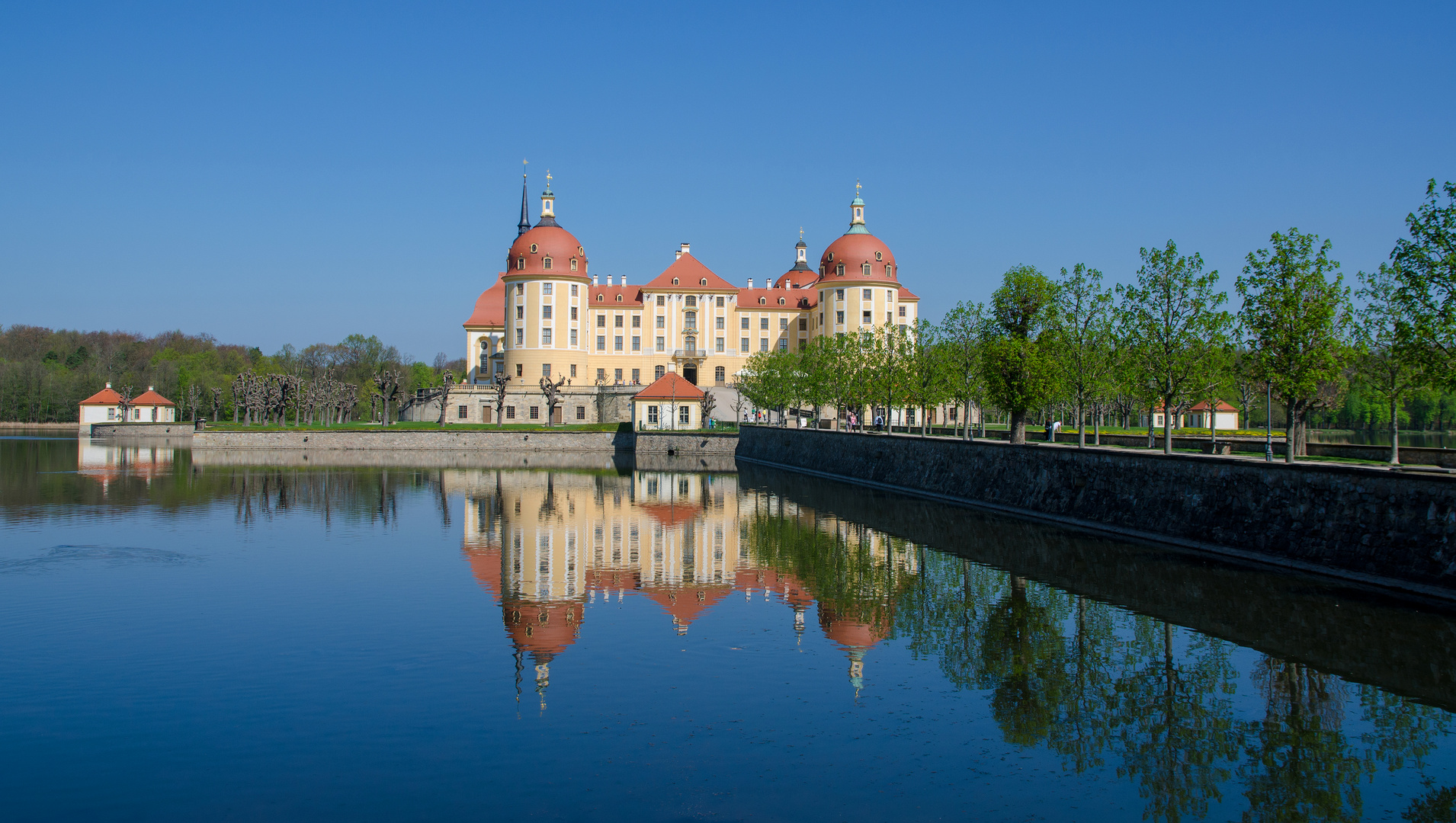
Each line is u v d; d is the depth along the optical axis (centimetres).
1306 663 2605
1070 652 2747
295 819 1708
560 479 8531
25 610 3188
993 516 5572
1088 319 6028
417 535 4969
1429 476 3191
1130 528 4656
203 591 3528
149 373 19862
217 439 12469
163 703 2298
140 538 4731
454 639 2891
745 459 11406
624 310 15675
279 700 2316
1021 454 5725
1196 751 2045
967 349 8125
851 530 5147
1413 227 3588
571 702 2320
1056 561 4103
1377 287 5253
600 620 3138
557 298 14525
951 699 2358
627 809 1753
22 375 18925
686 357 15562
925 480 6875
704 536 4978
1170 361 5012
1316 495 3666
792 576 3884
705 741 2080
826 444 9012
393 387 15512
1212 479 4209
